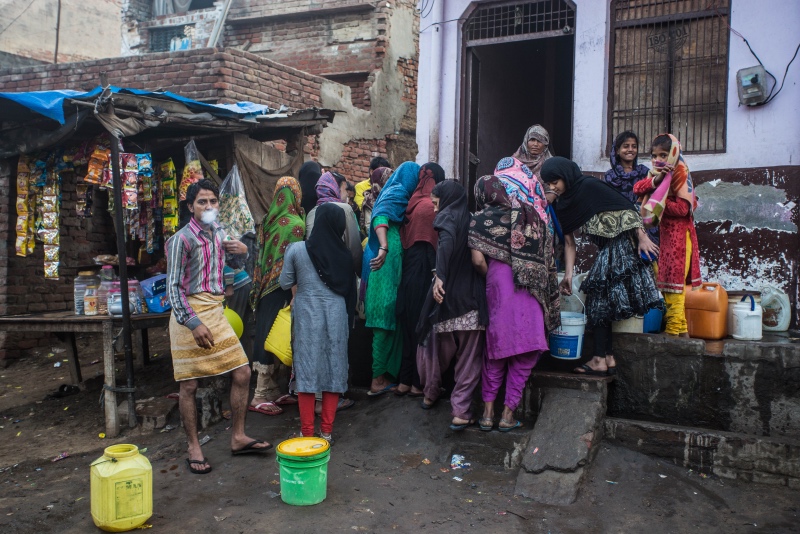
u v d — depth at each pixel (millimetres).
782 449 4000
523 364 4465
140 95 5691
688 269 4852
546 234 4469
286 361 5148
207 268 4391
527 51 10102
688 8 6480
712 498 3918
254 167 6953
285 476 3887
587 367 4707
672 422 4590
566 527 3613
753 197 6023
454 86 7543
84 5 15914
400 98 12250
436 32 7559
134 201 5922
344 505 3885
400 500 3959
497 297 4402
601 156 6785
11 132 6242
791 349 4254
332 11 12102
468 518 3727
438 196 4684
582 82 6879
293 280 4730
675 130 6562
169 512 3814
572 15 7047
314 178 6078
